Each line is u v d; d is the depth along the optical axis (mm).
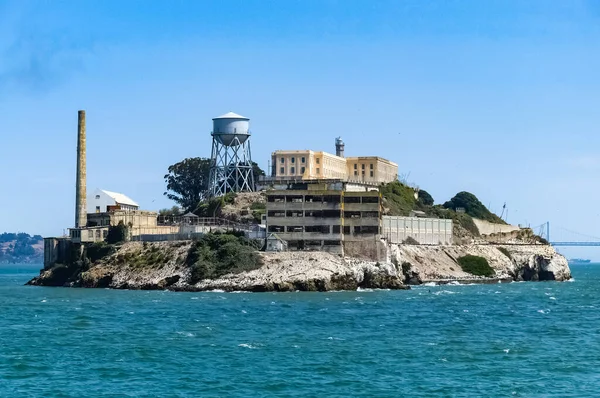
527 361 170750
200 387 145750
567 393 143875
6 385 147000
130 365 163250
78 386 146375
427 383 149875
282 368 160750
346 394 141875
